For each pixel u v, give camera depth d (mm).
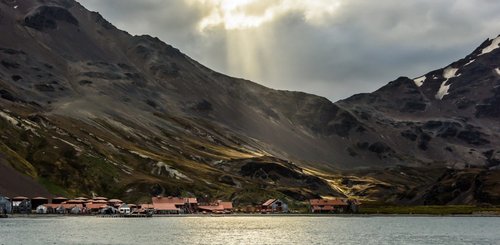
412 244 160250
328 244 158375
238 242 160125
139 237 168250
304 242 163000
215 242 158375
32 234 173500
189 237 171125
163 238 166500
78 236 168375
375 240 171500
